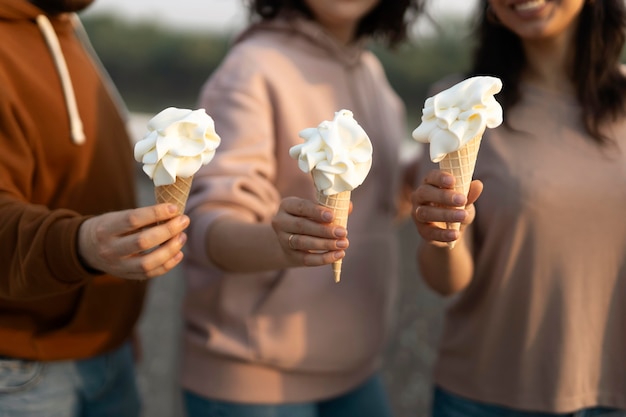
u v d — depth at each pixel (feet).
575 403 5.80
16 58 5.21
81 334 5.68
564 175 5.64
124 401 6.37
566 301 5.72
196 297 6.43
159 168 4.27
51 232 4.46
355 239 6.40
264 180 6.08
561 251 5.68
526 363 5.87
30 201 5.39
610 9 5.74
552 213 5.63
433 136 4.53
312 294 6.20
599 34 5.75
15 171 5.03
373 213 6.61
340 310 6.33
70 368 5.75
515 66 6.14
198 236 5.73
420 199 4.70
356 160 4.50
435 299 13.42
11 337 5.29
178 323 12.43
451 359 6.38
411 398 10.67
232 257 5.44
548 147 5.75
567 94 5.98
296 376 6.29
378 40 7.46
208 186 5.89
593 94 5.76
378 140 6.75
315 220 4.58
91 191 5.64
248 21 7.02
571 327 5.74
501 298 5.91
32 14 5.41
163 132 4.27
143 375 11.11
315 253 4.71
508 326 5.97
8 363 5.35
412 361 11.57
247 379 6.16
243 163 5.97
